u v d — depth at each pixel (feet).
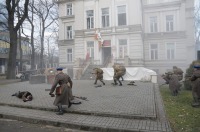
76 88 44.88
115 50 87.04
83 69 78.02
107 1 89.86
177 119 20.99
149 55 97.66
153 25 98.89
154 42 97.45
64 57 111.65
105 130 19.12
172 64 94.38
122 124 19.95
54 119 22.03
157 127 18.72
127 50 85.71
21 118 23.43
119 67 50.67
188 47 93.50
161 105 27.12
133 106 26.21
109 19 89.30
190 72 41.04
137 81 59.77
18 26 77.71
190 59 93.04
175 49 94.27
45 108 26.58
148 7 98.78
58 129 20.26
